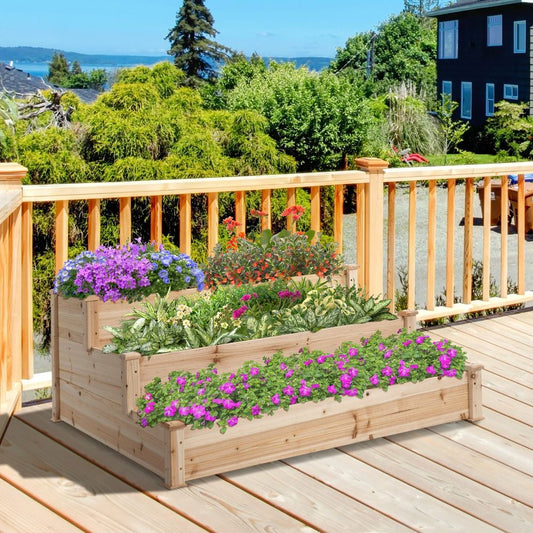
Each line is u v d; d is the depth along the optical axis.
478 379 3.20
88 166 8.93
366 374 2.93
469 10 25.30
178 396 2.66
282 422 2.77
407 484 2.66
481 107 25.30
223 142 10.16
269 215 4.11
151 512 2.46
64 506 2.49
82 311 2.95
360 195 4.39
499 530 2.38
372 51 36.53
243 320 3.17
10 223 3.36
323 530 2.37
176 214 8.97
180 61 38.50
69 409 3.10
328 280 3.60
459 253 12.42
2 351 3.22
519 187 4.92
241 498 2.54
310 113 15.59
